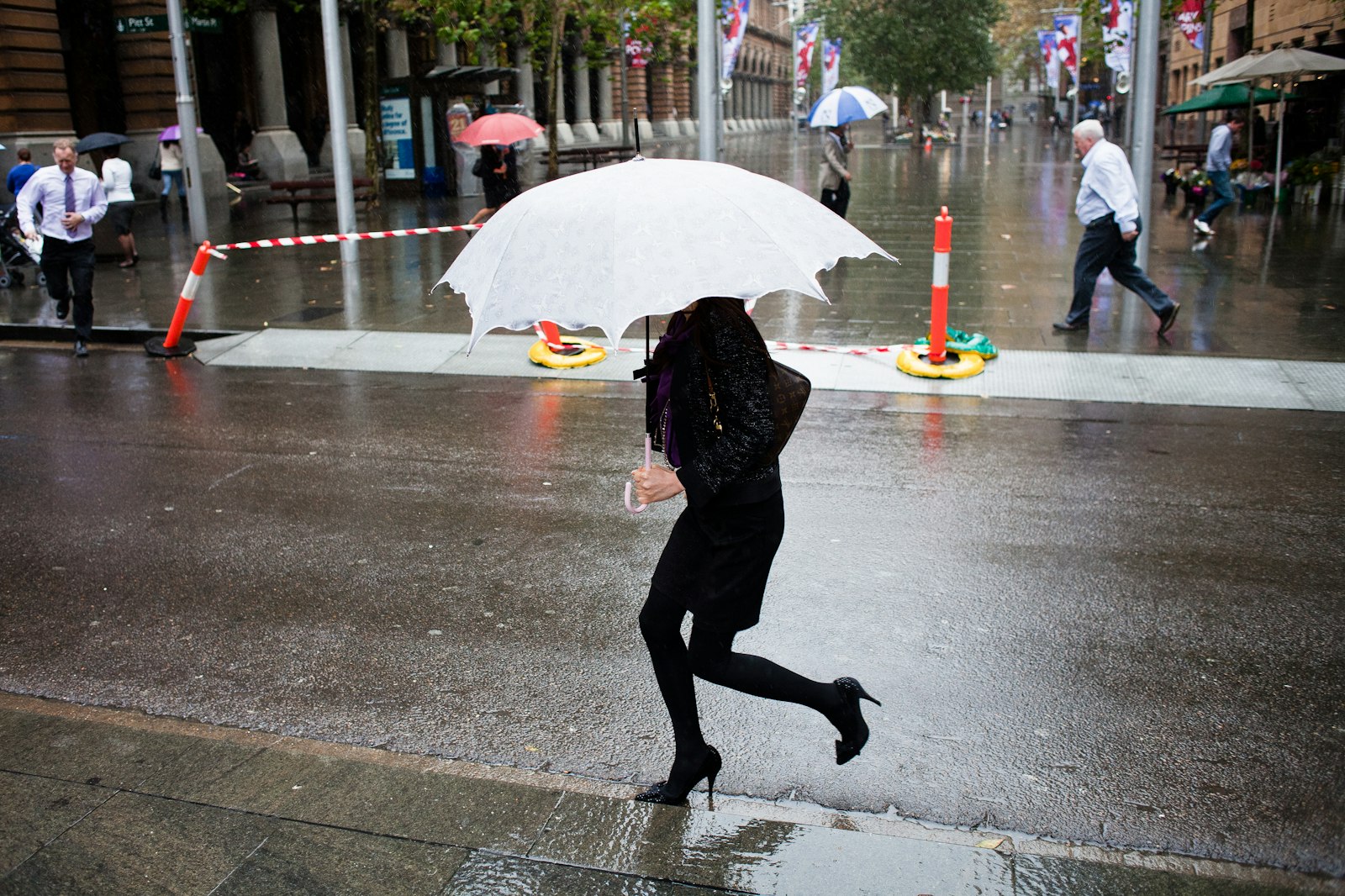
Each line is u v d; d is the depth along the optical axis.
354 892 2.77
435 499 6.29
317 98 36.50
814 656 4.31
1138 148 11.76
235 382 9.45
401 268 14.64
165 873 2.85
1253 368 8.63
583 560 5.34
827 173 15.47
